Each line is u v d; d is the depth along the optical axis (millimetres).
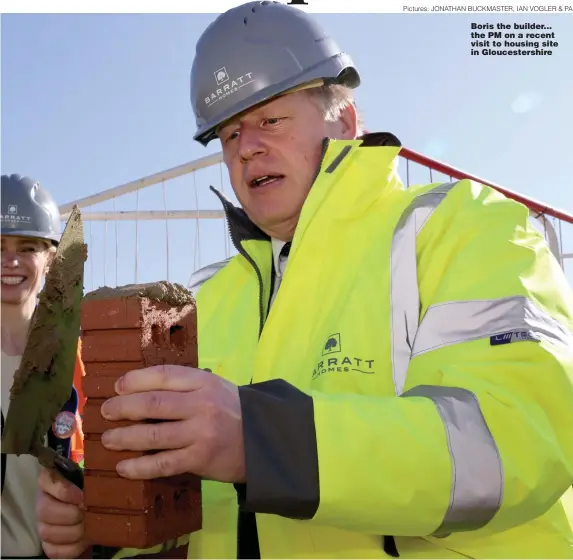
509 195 3982
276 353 1694
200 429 1032
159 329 1158
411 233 1607
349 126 2174
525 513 1168
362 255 1682
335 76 2018
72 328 1268
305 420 1093
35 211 3805
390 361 1480
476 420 1149
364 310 1553
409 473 1087
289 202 1951
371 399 1160
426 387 1245
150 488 1110
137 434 1039
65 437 1882
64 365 1274
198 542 1591
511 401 1158
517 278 1334
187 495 1219
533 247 1439
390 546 1381
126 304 1111
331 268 1718
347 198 1742
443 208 1597
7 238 3666
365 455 1082
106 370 1128
